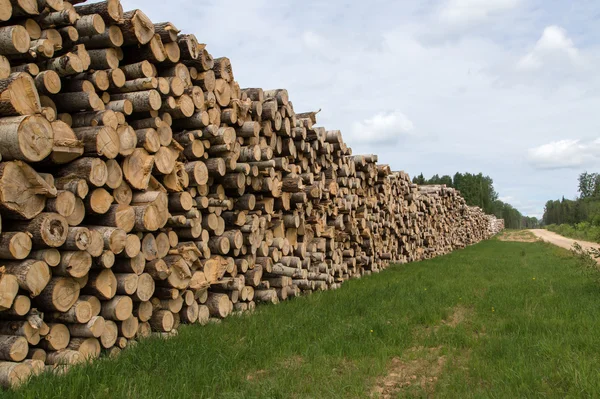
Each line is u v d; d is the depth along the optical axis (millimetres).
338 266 11016
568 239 43750
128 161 5055
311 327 6121
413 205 18266
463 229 31250
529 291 9391
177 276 5766
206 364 4457
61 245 4172
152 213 5211
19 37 4070
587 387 3865
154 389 3766
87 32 4750
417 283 10656
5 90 3758
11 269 3838
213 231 6805
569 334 5621
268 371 4602
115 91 5426
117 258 5094
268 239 8258
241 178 7172
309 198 9602
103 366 4148
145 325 5508
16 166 3730
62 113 4848
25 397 3383
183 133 6160
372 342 5516
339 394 3973
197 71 6461
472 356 5059
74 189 4277
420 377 4543
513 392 3953
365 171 13078
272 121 8078
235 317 6734
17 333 4012
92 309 4637
